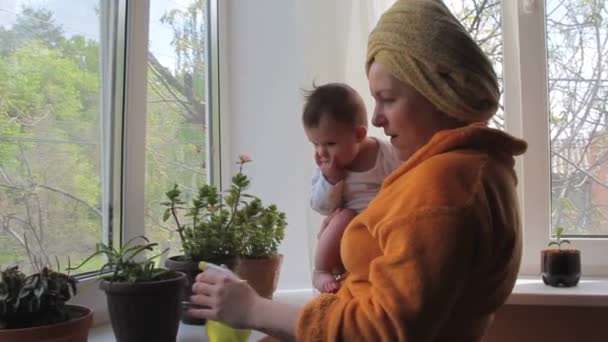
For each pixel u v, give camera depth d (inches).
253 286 48.6
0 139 38.6
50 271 35.4
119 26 49.6
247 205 52.9
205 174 65.1
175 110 59.7
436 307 25.8
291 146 66.1
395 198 28.8
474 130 29.7
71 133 44.8
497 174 29.8
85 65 46.3
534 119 60.7
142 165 51.3
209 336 39.8
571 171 60.7
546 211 60.6
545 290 53.5
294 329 29.4
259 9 67.4
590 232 60.4
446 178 27.6
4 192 38.9
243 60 67.9
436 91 29.6
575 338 55.0
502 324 56.4
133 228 50.3
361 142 44.4
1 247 38.6
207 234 46.8
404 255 25.9
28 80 40.8
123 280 36.8
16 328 32.2
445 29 30.0
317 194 45.4
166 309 36.4
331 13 57.6
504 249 29.2
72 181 44.8
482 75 30.2
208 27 67.1
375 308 26.2
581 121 60.4
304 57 57.9
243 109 67.9
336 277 43.9
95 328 44.9
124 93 49.8
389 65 30.3
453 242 25.8
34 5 41.4
